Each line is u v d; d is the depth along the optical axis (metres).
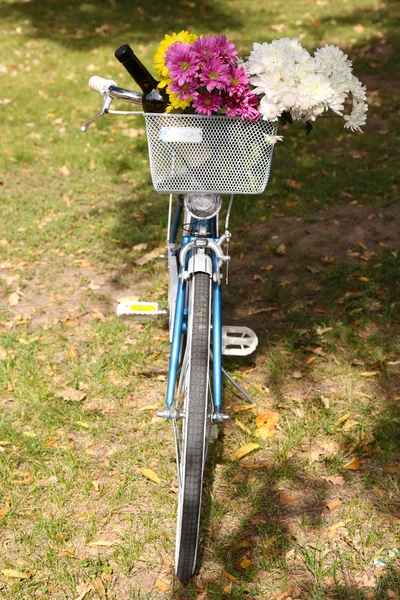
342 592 2.60
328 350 4.07
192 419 2.45
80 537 2.88
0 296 4.75
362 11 12.46
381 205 5.82
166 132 2.50
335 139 7.23
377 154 6.80
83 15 12.92
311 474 3.19
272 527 2.90
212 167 2.60
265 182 2.65
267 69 2.47
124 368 3.93
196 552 2.60
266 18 12.39
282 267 5.01
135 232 5.58
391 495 3.04
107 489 3.12
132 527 2.93
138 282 4.92
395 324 4.28
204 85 2.44
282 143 7.13
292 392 3.75
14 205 6.00
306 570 2.71
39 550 2.83
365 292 4.58
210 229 3.04
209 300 2.63
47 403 3.67
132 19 12.62
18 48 10.98
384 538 2.83
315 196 6.02
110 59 10.28
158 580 2.69
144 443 3.38
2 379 3.87
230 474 3.19
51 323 4.42
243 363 4.00
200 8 13.20
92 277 4.99
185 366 2.76
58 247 5.38
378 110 7.98
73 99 8.62
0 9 13.42
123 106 8.45
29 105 8.41
